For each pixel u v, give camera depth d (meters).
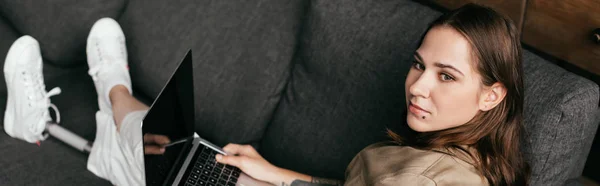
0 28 2.11
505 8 1.77
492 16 1.21
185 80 1.62
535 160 1.40
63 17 2.06
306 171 1.76
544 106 1.39
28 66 1.88
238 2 1.90
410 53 1.59
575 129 1.41
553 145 1.39
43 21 2.08
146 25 2.00
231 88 1.86
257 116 1.83
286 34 1.82
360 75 1.65
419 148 1.28
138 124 1.76
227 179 1.66
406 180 1.23
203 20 1.92
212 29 1.91
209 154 1.72
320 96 1.73
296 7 1.83
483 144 1.27
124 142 1.74
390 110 1.62
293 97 1.79
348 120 1.68
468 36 1.18
